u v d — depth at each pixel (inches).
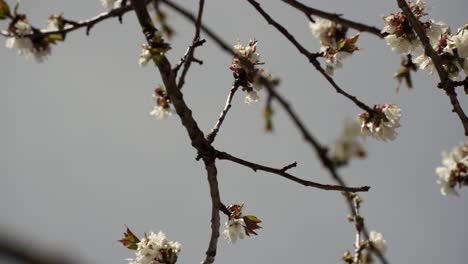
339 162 122.5
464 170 225.5
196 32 186.7
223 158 205.6
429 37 219.8
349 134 126.0
